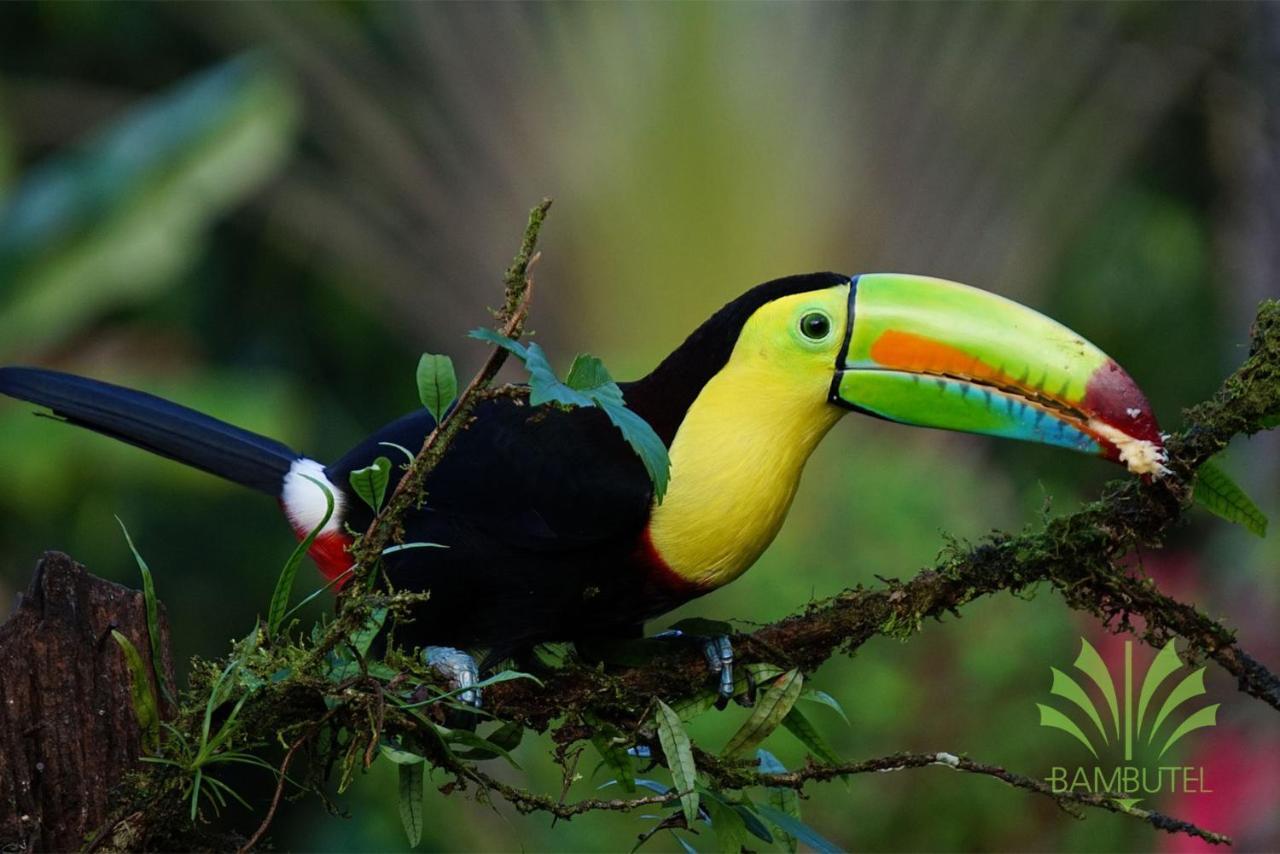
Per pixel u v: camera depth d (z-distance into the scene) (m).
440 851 11.41
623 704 5.71
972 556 5.59
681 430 6.23
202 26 15.17
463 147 14.10
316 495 6.58
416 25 14.12
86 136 16.17
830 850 5.48
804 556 10.66
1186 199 17.73
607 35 13.58
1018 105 13.79
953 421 6.03
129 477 13.20
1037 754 9.66
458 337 14.41
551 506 6.13
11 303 12.67
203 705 5.14
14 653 5.12
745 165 13.55
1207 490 5.43
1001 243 13.94
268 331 16.34
